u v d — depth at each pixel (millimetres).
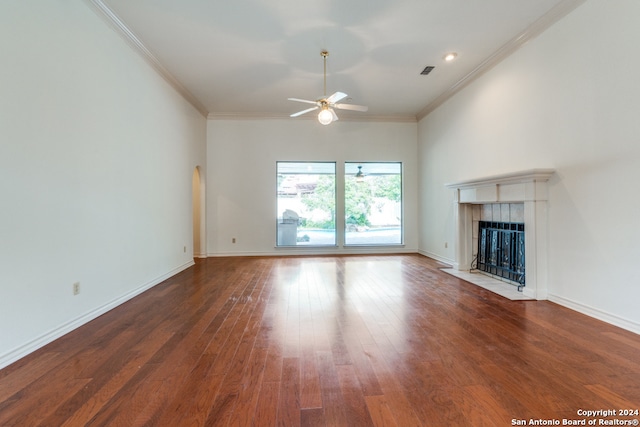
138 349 2320
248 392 1771
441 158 5926
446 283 4301
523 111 3738
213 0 3059
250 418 1550
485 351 2252
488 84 4422
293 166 7023
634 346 2295
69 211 2691
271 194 6934
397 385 1833
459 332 2598
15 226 2184
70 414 1581
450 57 4242
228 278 4688
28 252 2283
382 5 3158
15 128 2188
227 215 6859
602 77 2754
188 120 5613
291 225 7035
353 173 7109
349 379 1900
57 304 2545
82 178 2852
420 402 1673
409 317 2965
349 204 7156
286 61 4344
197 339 2494
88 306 2916
